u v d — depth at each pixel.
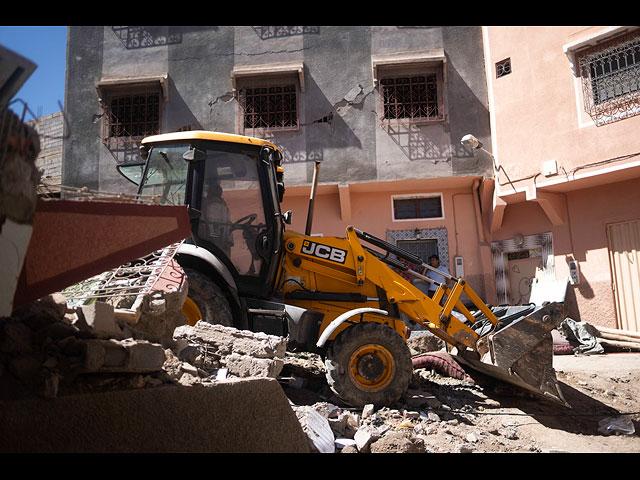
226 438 2.54
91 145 14.09
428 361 6.92
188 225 2.79
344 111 13.89
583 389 6.43
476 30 13.95
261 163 5.61
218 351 4.09
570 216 12.51
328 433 3.68
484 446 4.11
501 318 5.84
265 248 5.41
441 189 14.11
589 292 12.04
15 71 1.66
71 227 2.35
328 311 5.55
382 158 13.62
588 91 11.61
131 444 2.04
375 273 5.70
